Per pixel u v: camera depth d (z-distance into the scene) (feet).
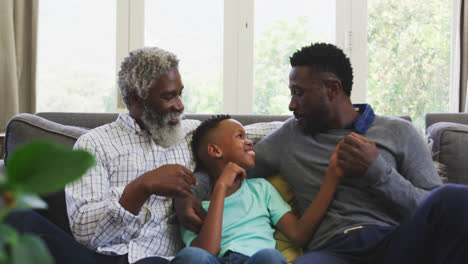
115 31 9.82
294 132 4.66
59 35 9.69
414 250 3.20
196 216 4.04
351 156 3.93
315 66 4.32
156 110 4.46
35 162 0.82
